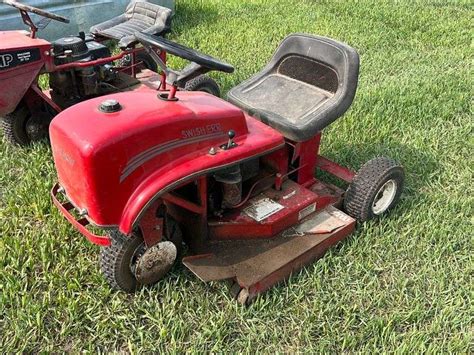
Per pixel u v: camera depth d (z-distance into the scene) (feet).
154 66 17.04
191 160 7.99
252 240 9.55
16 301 8.76
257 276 8.69
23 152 13.29
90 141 7.08
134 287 9.02
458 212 11.50
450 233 10.57
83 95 13.98
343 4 28.84
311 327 8.50
